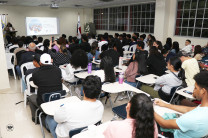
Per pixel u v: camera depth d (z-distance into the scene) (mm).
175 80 2711
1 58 4066
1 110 3301
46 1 8344
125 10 9547
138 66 3402
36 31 10906
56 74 2537
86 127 1686
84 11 12219
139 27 8914
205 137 1396
